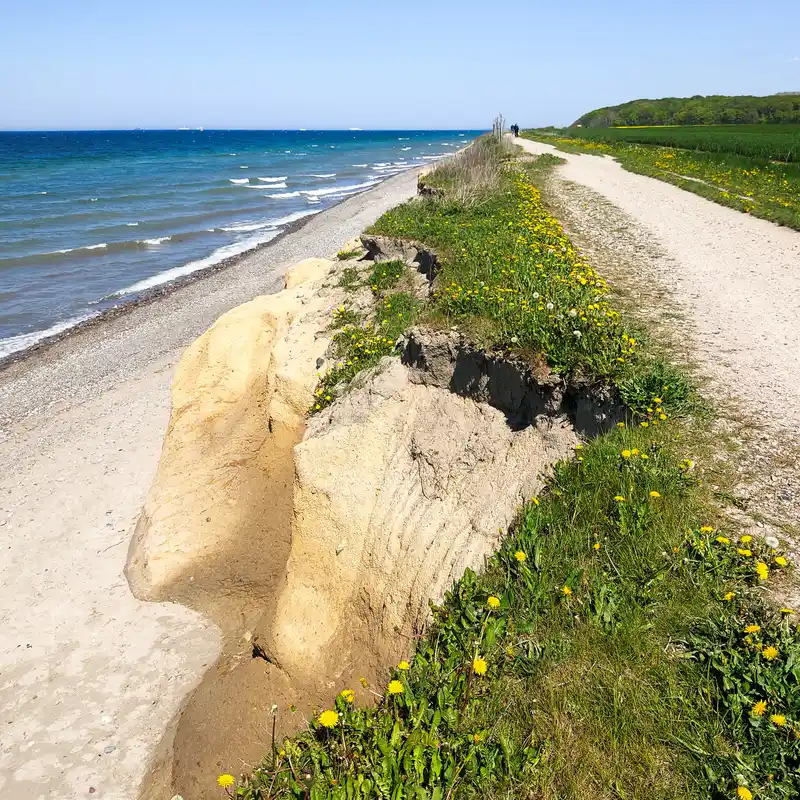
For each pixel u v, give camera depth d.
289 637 6.70
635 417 5.28
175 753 6.79
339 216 36.53
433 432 6.71
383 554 6.34
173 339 19.16
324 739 3.61
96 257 29.05
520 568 4.11
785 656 3.20
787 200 15.84
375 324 9.62
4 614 8.92
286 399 9.60
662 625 3.56
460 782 2.97
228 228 35.78
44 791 6.60
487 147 22.14
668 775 2.88
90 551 10.20
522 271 8.12
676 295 8.91
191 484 10.13
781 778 2.75
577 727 3.15
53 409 15.18
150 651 8.19
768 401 5.77
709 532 4.06
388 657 5.80
